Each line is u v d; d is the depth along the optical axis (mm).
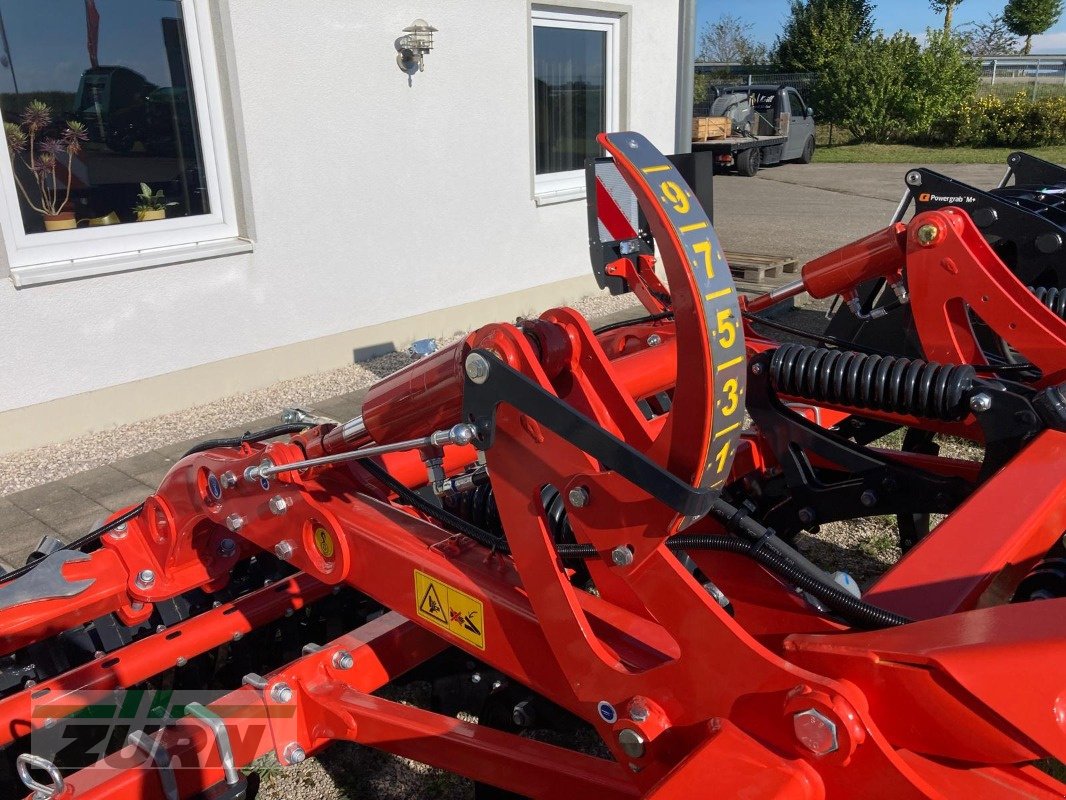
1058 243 3682
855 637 1362
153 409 5438
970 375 2375
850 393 2447
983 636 1229
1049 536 2039
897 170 19938
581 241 8055
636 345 3354
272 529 2287
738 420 1390
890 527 3832
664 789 1319
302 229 5934
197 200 5621
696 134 18594
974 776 1312
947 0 41375
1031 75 32156
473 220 7023
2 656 2396
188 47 5340
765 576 1947
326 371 6293
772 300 3549
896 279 3260
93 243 5098
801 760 1350
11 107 4789
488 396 1581
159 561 2615
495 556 1945
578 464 1533
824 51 30359
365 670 2127
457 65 6559
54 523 4121
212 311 5594
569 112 7867
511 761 1796
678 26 8375
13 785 2326
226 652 2668
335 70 5863
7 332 4762
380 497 2359
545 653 1736
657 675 1524
